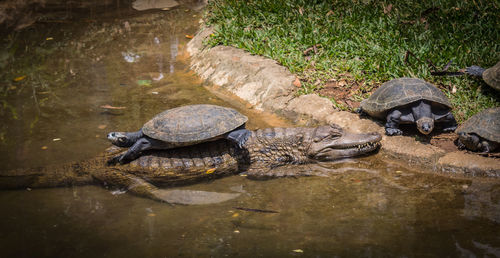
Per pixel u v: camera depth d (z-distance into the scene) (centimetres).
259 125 648
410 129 602
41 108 693
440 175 510
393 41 786
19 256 383
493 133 517
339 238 398
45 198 487
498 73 629
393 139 571
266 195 485
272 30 849
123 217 447
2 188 501
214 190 502
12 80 787
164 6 1180
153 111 679
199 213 451
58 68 840
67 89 755
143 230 422
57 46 941
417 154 538
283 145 572
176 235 412
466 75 682
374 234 402
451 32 824
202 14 1063
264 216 441
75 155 566
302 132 575
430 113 559
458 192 472
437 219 423
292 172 542
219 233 413
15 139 603
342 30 831
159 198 485
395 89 581
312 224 423
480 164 500
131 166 542
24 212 458
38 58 883
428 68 711
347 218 431
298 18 881
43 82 782
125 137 546
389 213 438
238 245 393
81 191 504
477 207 441
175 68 852
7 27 1048
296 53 781
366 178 515
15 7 1175
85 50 926
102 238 409
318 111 647
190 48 916
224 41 851
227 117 550
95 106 698
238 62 782
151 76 812
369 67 723
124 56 898
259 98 713
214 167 550
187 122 532
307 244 391
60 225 433
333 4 939
